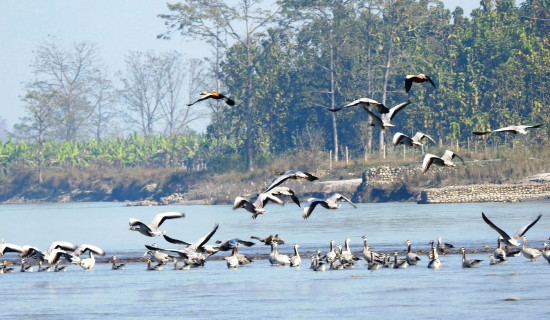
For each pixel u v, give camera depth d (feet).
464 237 166.09
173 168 441.27
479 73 401.49
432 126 394.11
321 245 164.14
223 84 444.96
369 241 166.91
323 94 420.36
